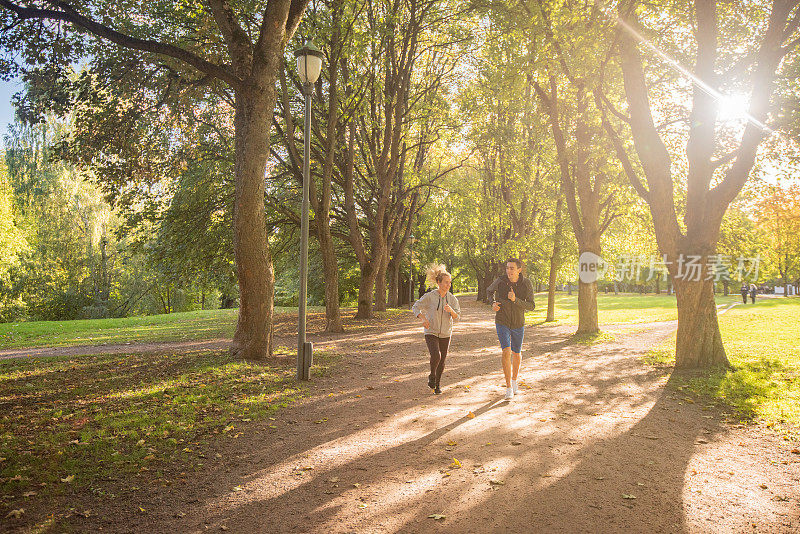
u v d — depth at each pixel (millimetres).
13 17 10898
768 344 13219
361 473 4465
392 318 24547
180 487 4281
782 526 3330
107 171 14406
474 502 3771
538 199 23906
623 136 15578
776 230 36875
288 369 9953
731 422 5902
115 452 5117
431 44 21469
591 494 3877
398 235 30891
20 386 8625
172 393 7797
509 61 12859
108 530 3492
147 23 14281
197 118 17188
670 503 3703
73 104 12625
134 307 43031
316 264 35625
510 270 7258
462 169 30094
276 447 5320
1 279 34719
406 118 21922
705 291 9594
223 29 10523
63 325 25484
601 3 9641
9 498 3998
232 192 20516
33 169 31938
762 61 8898
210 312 35844
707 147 9539
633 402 7000
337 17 15406
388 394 7820
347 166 21234
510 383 7188
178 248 20500
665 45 12125
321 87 19906
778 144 11648
